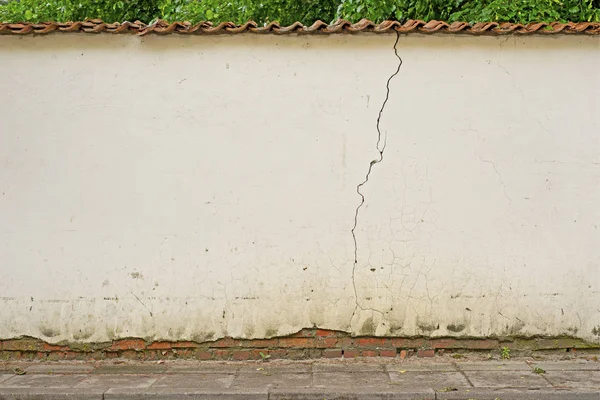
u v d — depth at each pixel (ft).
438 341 21.58
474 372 19.97
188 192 21.26
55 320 21.47
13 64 21.04
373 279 21.43
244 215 21.31
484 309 21.49
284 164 21.25
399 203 21.33
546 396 17.88
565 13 30.01
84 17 36.01
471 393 17.98
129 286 21.42
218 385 18.89
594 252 21.48
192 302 21.48
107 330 21.50
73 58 21.06
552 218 21.38
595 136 21.34
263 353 21.58
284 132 21.24
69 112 21.12
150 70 21.11
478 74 21.18
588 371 19.97
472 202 21.34
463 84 21.21
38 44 21.02
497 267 21.43
